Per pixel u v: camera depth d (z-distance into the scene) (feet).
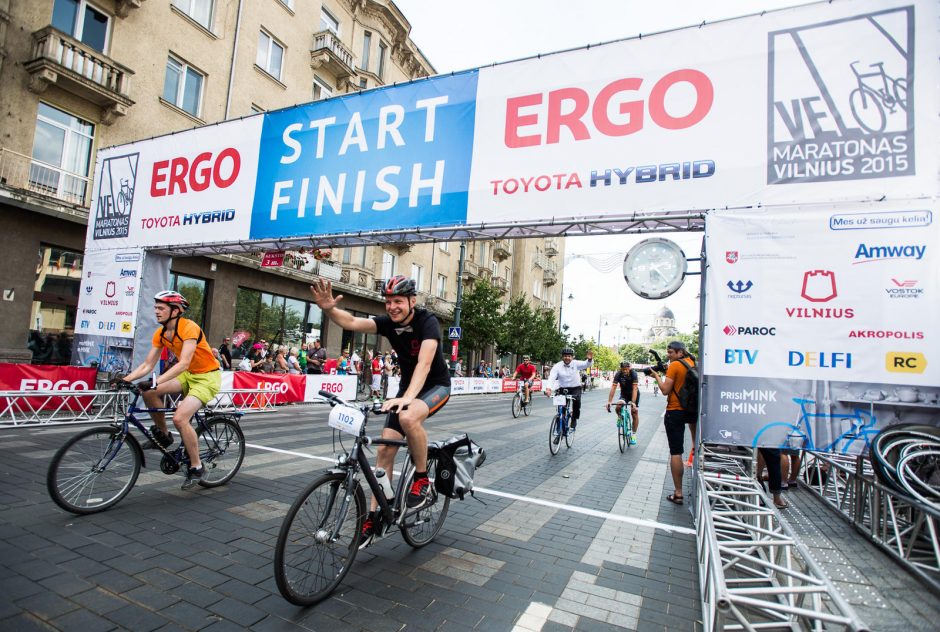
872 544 13.42
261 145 26.27
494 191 20.08
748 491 12.33
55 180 37.70
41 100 36.78
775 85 15.84
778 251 14.74
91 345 30.99
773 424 14.17
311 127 24.91
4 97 34.68
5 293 34.58
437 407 10.96
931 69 14.20
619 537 13.71
